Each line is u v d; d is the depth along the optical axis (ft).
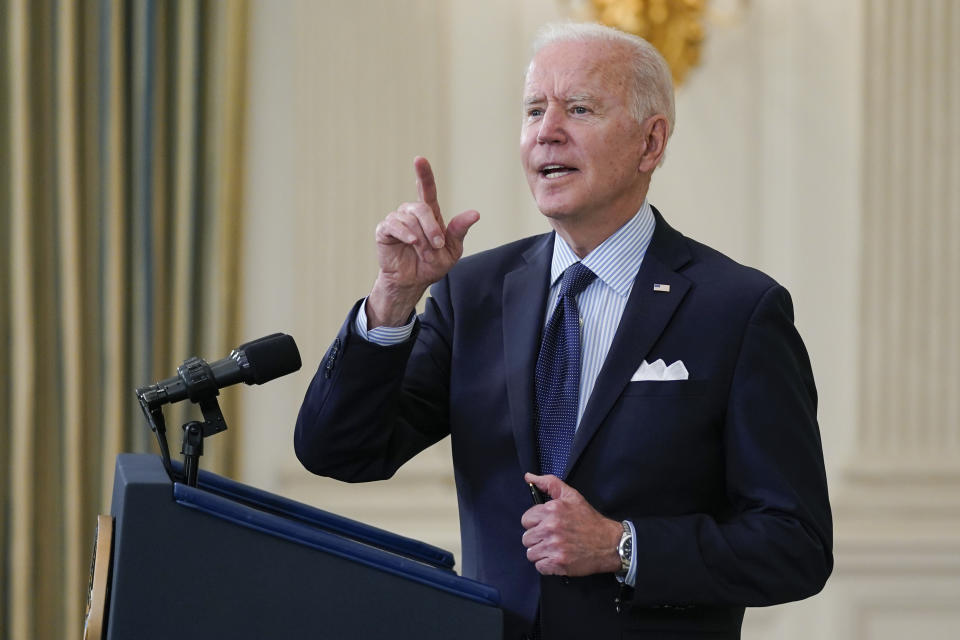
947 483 48.70
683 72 48.26
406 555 20.29
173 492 15.85
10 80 45.57
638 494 21.62
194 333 46.75
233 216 46.96
